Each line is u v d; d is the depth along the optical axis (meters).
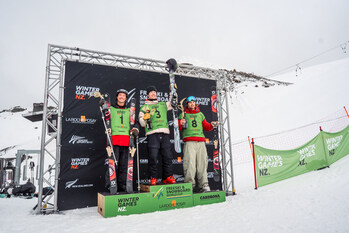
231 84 34.44
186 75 5.76
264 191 4.90
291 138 13.45
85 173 4.48
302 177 5.50
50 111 4.65
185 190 4.09
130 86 5.17
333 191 4.06
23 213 4.05
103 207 3.50
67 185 4.34
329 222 2.70
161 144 4.31
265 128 17.38
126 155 4.18
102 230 2.78
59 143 4.38
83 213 3.93
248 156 12.45
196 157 4.75
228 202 4.32
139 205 3.66
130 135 3.99
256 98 27.02
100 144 4.68
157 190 3.85
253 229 2.65
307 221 2.80
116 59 5.21
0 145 52.19
